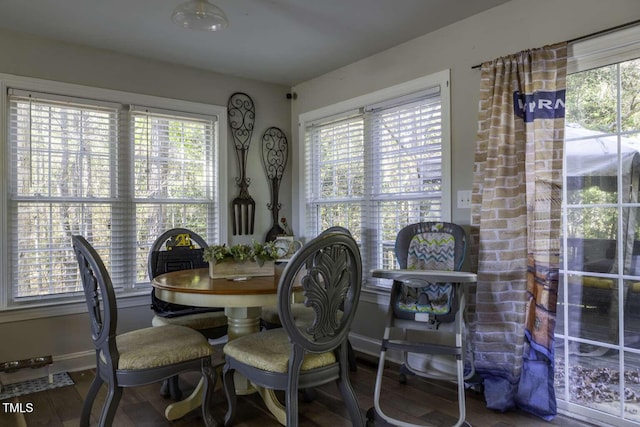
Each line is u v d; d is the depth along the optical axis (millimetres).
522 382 2336
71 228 3107
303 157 4105
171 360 2010
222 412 2385
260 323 2855
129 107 3324
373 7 2605
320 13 2678
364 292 3449
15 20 2719
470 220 2729
